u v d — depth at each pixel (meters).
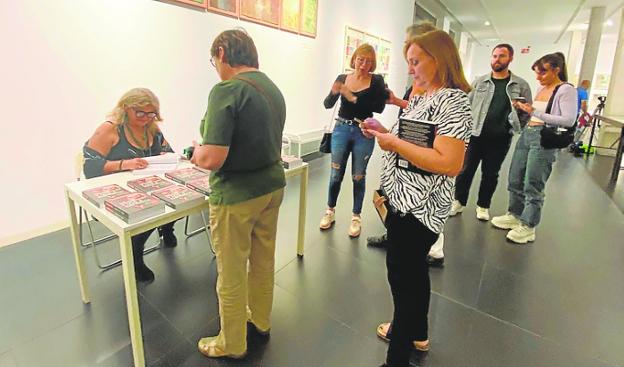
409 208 1.24
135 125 2.03
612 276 2.27
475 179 4.76
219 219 1.29
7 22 2.10
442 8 9.09
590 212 3.48
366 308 1.88
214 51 1.25
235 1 3.52
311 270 2.22
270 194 1.37
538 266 2.38
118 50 2.66
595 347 1.65
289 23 4.29
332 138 2.67
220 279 1.39
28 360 1.46
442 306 1.93
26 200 2.38
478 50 16.94
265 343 1.61
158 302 1.86
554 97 2.42
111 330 1.64
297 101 4.77
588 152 6.40
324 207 3.32
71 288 1.93
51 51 2.31
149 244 2.45
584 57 8.55
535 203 2.66
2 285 1.93
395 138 1.22
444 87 1.19
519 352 1.61
